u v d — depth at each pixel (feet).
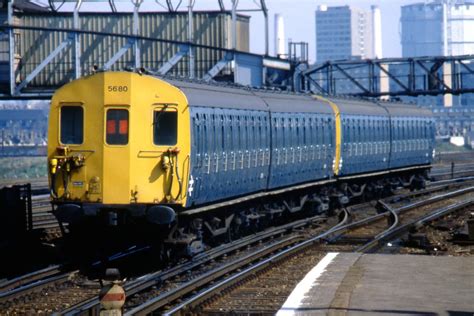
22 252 179.93
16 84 384.27
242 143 194.70
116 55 350.84
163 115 158.30
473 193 353.92
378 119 314.96
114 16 392.68
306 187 249.34
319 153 256.73
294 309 109.50
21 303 129.49
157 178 157.07
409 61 481.87
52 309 124.77
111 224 156.46
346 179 286.87
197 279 136.26
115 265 165.99
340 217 263.29
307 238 209.15
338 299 115.44
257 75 422.41
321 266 147.64
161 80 158.71
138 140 157.07
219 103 181.37
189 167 160.04
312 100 263.29
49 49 385.91
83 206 157.07
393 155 331.36
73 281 147.64
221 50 379.35
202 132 168.04
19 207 185.06
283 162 225.97
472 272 140.05
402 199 327.67
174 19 396.16
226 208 191.62
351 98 311.68
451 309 109.50
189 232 169.68
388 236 200.03
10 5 364.79
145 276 147.64
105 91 157.58
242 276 140.46
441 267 145.59
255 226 215.10
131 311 110.63
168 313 109.91
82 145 158.10
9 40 346.95
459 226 226.99
